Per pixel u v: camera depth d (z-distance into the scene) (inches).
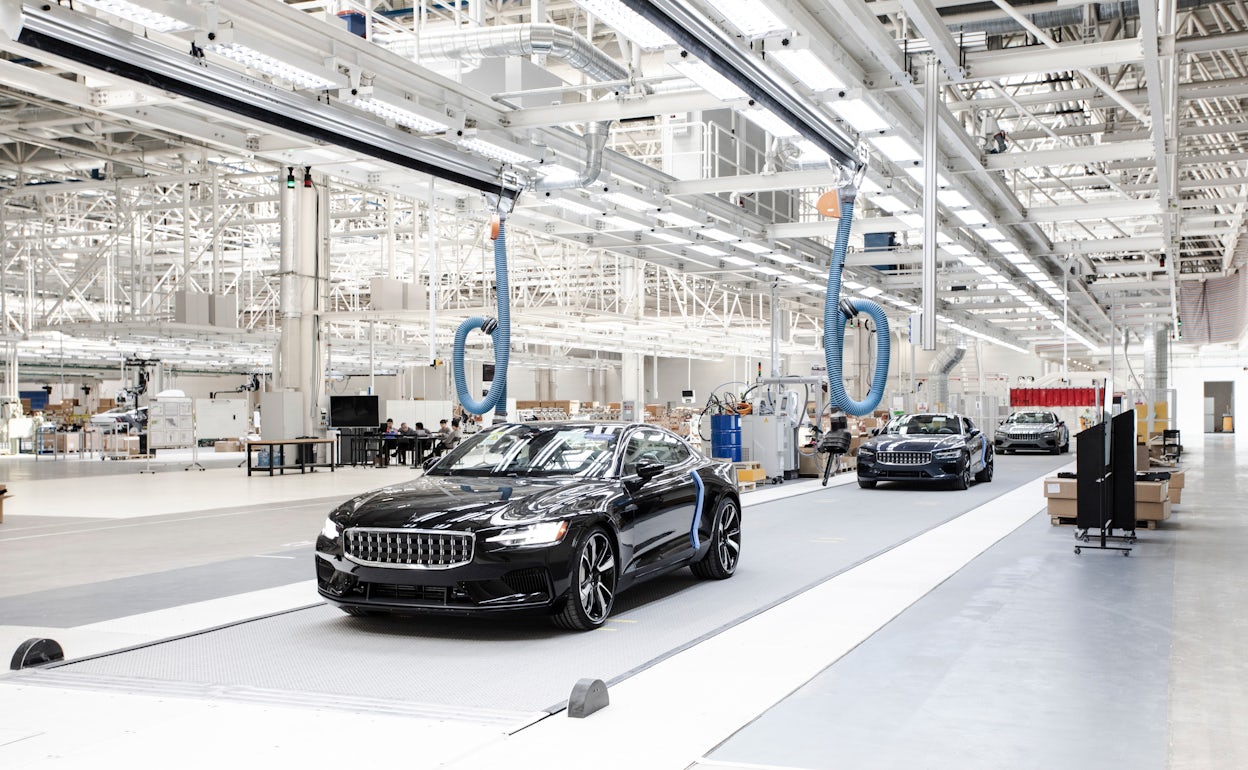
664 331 1576.0
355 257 1595.7
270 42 382.6
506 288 417.1
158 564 408.5
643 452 332.8
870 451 773.3
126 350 1649.9
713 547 354.0
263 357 1828.2
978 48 515.5
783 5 356.5
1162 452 1008.9
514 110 532.1
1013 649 247.0
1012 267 1027.9
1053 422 1346.0
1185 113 729.6
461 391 425.4
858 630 269.1
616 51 872.3
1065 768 162.6
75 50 312.5
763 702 200.1
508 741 175.3
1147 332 1594.5
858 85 436.8
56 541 488.4
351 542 273.0
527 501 273.7
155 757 166.9
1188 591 330.0
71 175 1181.7
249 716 191.5
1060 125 773.9
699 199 719.7
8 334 1258.6
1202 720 188.7
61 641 262.2
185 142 1015.0
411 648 255.4
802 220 948.0
